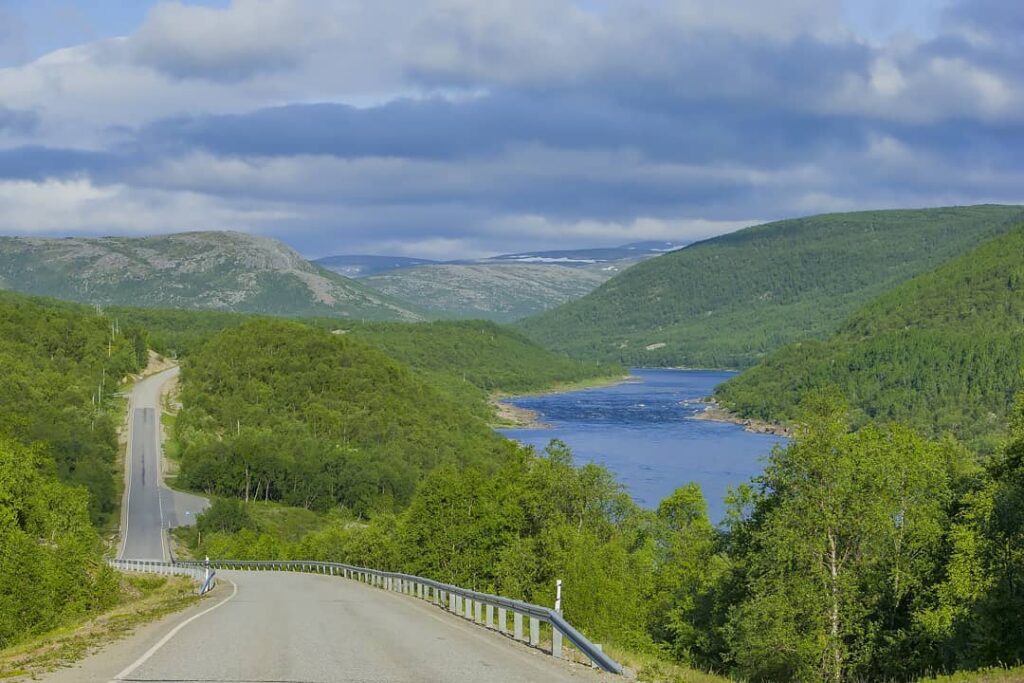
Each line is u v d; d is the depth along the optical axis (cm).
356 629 2258
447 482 6119
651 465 13325
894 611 3453
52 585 3925
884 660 3322
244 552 10288
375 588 4562
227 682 1406
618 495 6159
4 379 16375
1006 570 2911
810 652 3144
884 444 3659
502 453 17375
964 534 3034
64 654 1680
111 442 16100
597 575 4400
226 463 14762
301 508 14938
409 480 15775
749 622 3219
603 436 18000
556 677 1544
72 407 16375
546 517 5803
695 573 5222
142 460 15500
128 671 1488
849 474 3416
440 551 5950
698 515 6184
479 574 5753
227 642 1900
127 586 5069
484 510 5872
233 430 18025
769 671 3312
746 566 3709
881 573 3409
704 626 4412
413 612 2909
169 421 18100
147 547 10838
